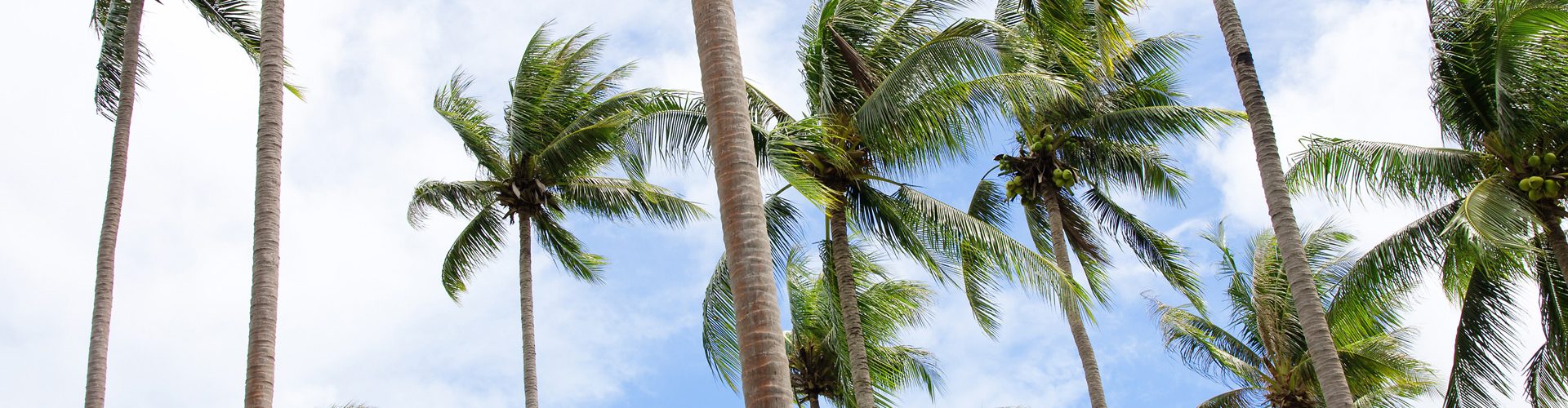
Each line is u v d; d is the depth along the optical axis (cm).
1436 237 1958
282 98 1501
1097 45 2050
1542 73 1764
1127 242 2536
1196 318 3027
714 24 990
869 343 2441
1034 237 2602
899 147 1948
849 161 2036
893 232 2106
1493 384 1972
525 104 2264
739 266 891
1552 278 1998
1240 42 1700
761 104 2122
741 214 909
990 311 2339
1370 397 3009
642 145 2164
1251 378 2922
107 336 1789
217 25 2014
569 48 2333
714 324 2167
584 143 2227
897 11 2106
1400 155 1883
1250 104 1656
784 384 853
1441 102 1911
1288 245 1574
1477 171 1895
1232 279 2947
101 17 2128
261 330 1347
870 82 2017
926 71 1891
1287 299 2819
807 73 2094
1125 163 2441
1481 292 2003
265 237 1395
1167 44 2394
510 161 2336
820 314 2986
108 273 1822
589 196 2397
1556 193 1800
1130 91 2400
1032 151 2414
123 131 1917
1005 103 1848
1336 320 2097
